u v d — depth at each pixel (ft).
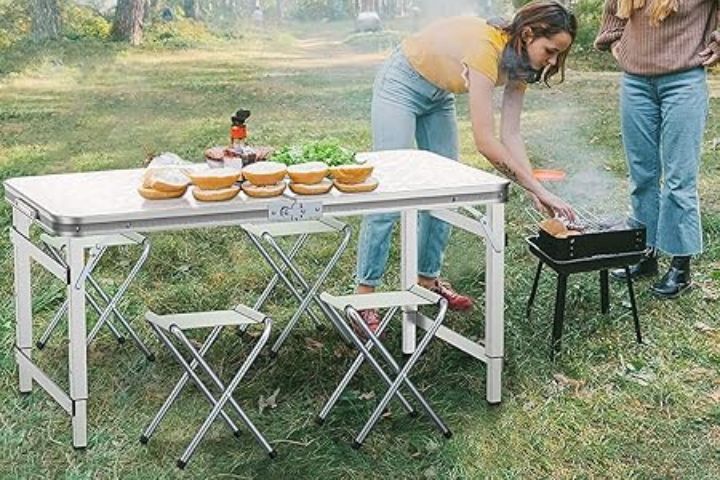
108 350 15.88
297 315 15.79
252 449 13.30
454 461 13.04
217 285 18.58
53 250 15.40
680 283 17.54
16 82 46.96
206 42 65.36
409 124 15.85
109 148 32.27
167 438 13.53
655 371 15.29
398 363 15.47
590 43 49.47
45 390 14.05
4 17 62.28
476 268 19.06
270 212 12.86
